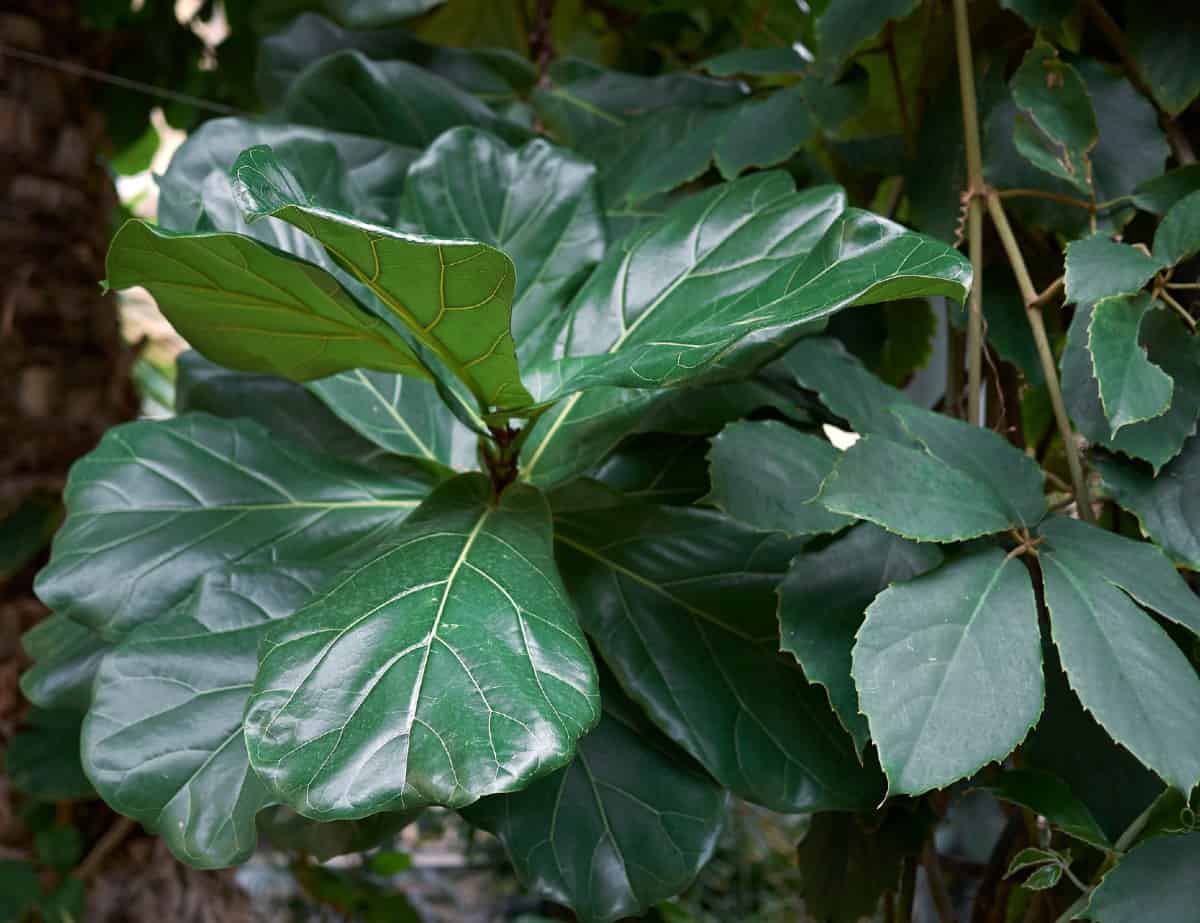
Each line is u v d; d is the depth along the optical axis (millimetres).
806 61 1711
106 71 2943
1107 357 1249
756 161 1625
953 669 1144
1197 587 1415
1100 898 1181
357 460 1529
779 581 1387
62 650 1454
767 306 1207
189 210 1499
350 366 1381
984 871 1611
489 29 2373
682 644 1357
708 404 1470
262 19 2076
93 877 2547
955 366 1643
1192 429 1312
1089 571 1191
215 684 1265
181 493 1409
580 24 2461
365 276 1168
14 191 2592
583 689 1126
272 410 1648
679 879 1297
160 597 1354
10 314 2555
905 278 1134
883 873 1463
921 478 1216
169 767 1229
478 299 1165
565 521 1427
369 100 1758
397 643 1144
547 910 2084
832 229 1215
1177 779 1098
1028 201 1526
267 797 1213
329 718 1113
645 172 1709
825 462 1320
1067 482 1660
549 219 1568
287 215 1099
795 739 1322
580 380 1239
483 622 1156
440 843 5672
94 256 2762
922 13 1769
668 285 1402
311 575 1334
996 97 1598
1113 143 1490
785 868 4164
